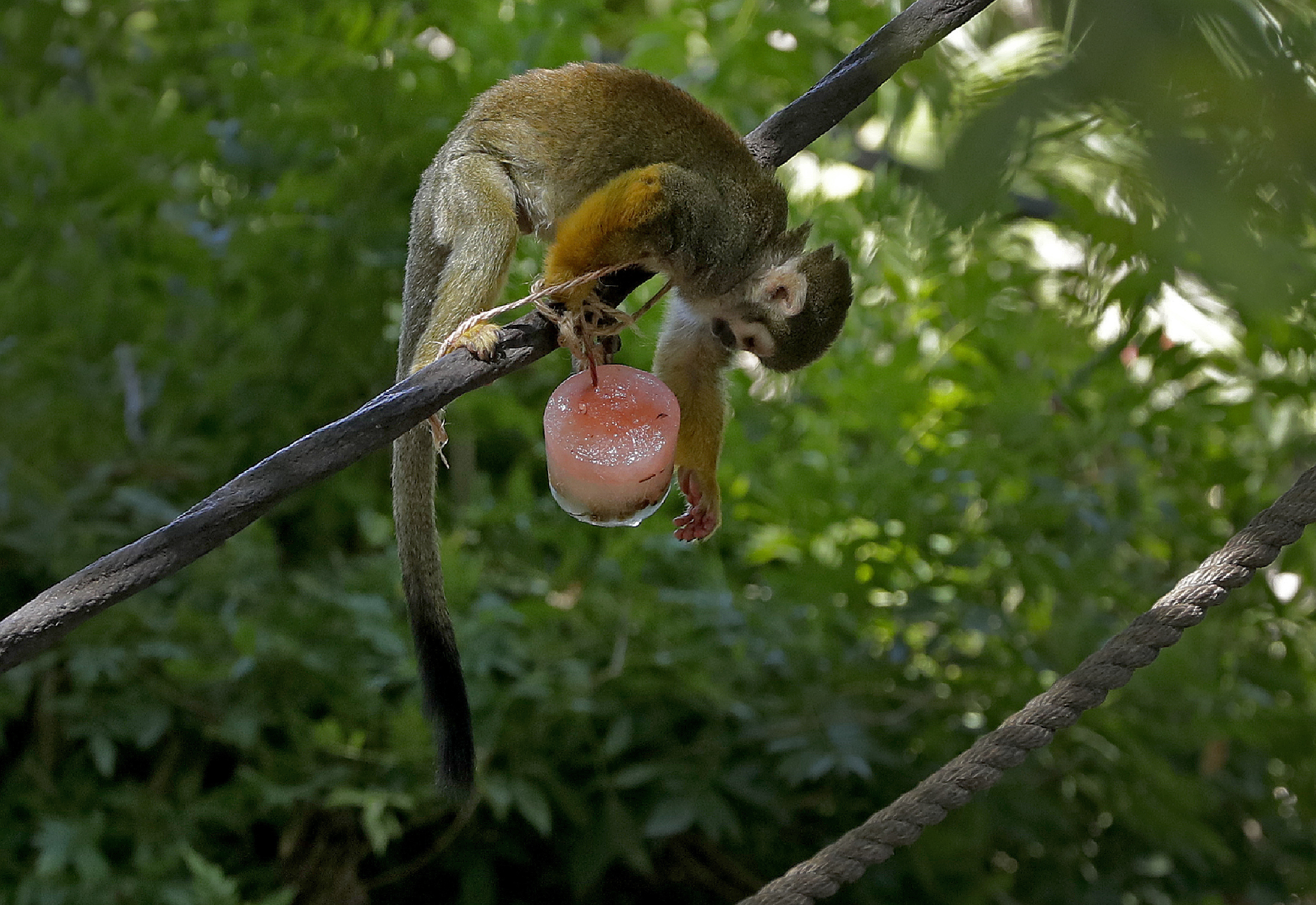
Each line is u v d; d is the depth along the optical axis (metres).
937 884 9.31
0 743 9.27
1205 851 9.56
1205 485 9.59
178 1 11.63
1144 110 2.37
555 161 6.33
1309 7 2.72
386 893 9.76
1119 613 9.71
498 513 9.35
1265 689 9.70
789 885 5.53
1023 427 9.16
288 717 8.99
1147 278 5.52
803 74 9.94
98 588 4.35
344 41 9.84
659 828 8.51
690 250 5.97
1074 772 9.52
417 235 6.79
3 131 10.76
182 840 8.79
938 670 9.27
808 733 8.66
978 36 5.08
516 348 4.96
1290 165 2.45
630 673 9.02
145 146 10.76
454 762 5.62
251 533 9.68
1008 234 9.23
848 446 9.98
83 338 10.61
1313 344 6.18
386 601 9.21
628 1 13.88
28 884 8.55
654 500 5.01
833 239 9.24
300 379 10.26
